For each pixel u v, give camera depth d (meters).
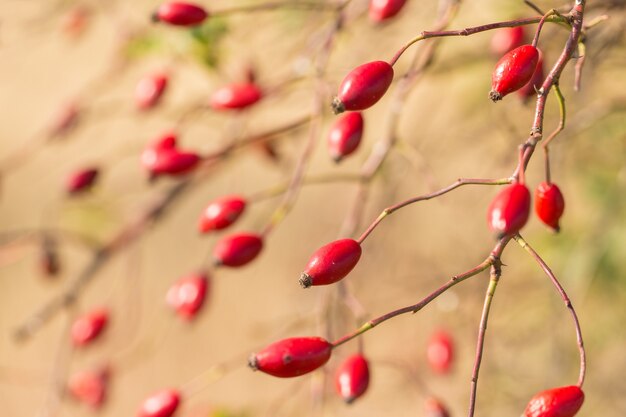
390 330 1.03
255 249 0.67
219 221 0.68
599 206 0.93
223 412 0.82
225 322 1.35
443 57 0.88
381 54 0.87
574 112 0.84
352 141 0.65
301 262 1.14
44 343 1.53
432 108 0.98
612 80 0.87
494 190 0.97
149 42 0.82
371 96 0.59
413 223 1.01
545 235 0.94
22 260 1.56
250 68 0.80
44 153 1.33
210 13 0.70
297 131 0.88
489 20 0.84
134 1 0.91
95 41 1.07
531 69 0.58
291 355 0.59
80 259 1.49
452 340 0.77
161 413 0.72
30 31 0.99
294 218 1.24
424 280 0.98
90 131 1.17
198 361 1.35
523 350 0.98
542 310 0.97
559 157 0.88
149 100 0.80
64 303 0.83
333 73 0.81
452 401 1.00
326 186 1.13
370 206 0.98
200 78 1.03
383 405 1.02
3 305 1.55
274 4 0.71
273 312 1.32
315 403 0.73
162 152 0.71
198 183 0.85
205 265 0.73
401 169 0.91
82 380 0.84
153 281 1.53
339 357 0.76
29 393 1.45
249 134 0.83
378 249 0.97
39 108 1.40
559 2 0.77
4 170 0.97
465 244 0.99
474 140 0.96
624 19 0.77
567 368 0.92
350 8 0.77
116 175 1.18
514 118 0.89
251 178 1.34
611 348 0.99
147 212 0.85
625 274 0.92
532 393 0.96
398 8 0.68
